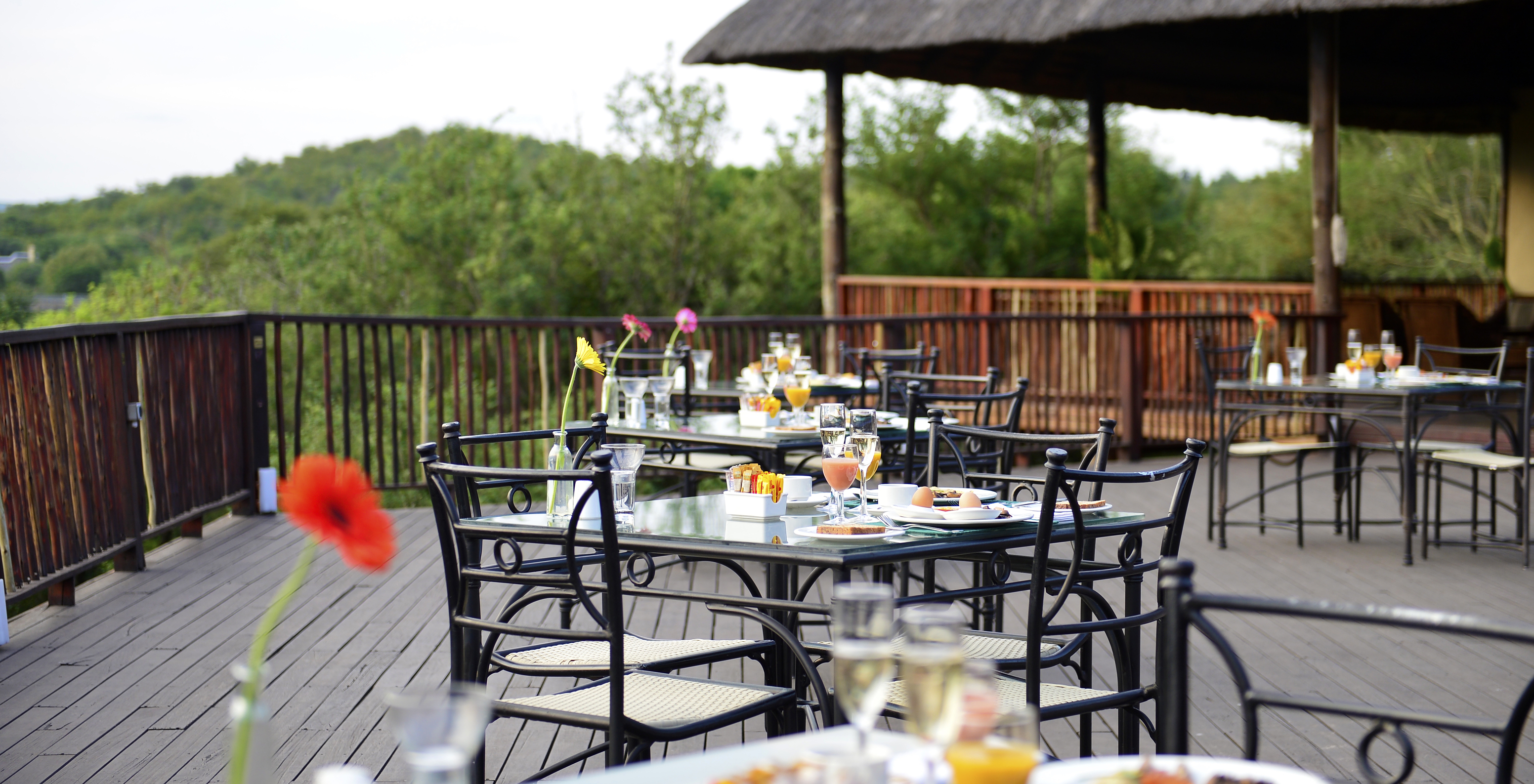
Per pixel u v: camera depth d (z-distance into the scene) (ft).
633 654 8.70
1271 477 26.84
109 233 119.55
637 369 25.79
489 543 18.93
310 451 57.93
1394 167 81.41
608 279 84.48
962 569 17.99
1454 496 24.07
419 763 3.44
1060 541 7.86
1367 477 26.48
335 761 10.08
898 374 17.79
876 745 4.36
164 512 18.98
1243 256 92.63
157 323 18.72
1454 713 11.43
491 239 83.05
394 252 85.61
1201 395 32.12
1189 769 4.15
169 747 10.44
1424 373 21.45
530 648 8.77
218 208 126.31
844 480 7.99
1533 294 45.83
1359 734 10.83
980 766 3.56
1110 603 15.60
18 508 14.73
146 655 13.35
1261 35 41.22
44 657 13.33
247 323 22.13
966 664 3.90
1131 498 24.16
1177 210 98.84
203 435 20.61
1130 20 31.50
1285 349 31.22
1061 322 31.30
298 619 14.90
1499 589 16.57
